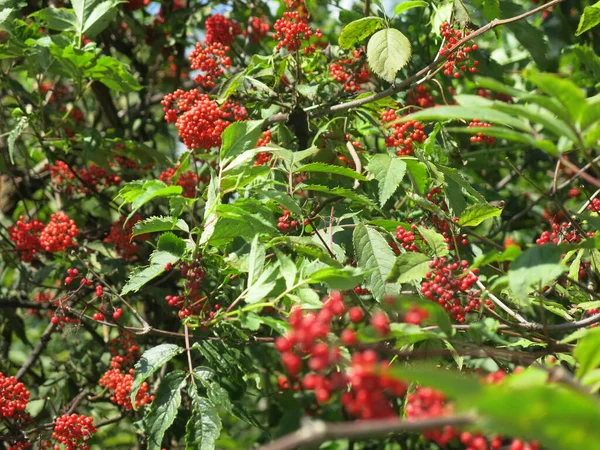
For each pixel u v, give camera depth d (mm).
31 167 7066
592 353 2373
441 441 2287
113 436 6836
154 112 8453
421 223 4676
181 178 6160
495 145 6586
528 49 6168
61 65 6090
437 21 5176
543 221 6578
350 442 6199
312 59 5773
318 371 2242
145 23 8086
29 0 7250
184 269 4121
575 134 2514
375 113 5562
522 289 2799
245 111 5473
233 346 4535
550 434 1735
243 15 7199
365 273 3234
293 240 3916
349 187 4930
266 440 6492
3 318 6926
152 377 6188
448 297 3420
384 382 2010
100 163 6406
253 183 4246
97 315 4516
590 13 4902
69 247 5953
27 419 5234
